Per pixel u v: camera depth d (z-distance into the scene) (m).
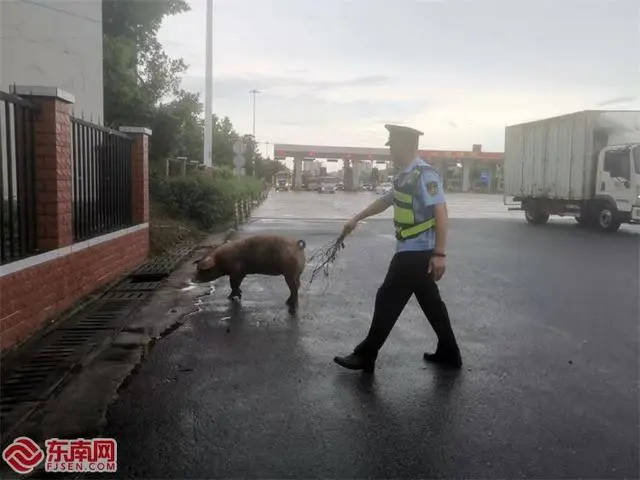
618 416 4.08
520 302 7.74
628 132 18.84
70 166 6.71
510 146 24.34
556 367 5.09
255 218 23.08
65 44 12.00
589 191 19.69
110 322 6.33
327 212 28.03
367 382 4.67
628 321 6.73
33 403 4.15
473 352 5.49
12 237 5.60
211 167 26.44
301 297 7.80
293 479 3.23
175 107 18.89
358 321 6.57
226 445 3.60
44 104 6.18
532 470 3.36
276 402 4.26
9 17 9.88
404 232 4.77
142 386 4.52
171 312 6.81
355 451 3.55
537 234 17.95
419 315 6.80
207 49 26.61
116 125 17.20
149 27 18.95
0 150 5.31
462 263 11.35
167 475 3.26
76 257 7.02
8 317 5.25
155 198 16.41
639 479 3.27
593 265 11.16
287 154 74.00
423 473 3.32
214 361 5.14
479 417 4.04
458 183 75.38
